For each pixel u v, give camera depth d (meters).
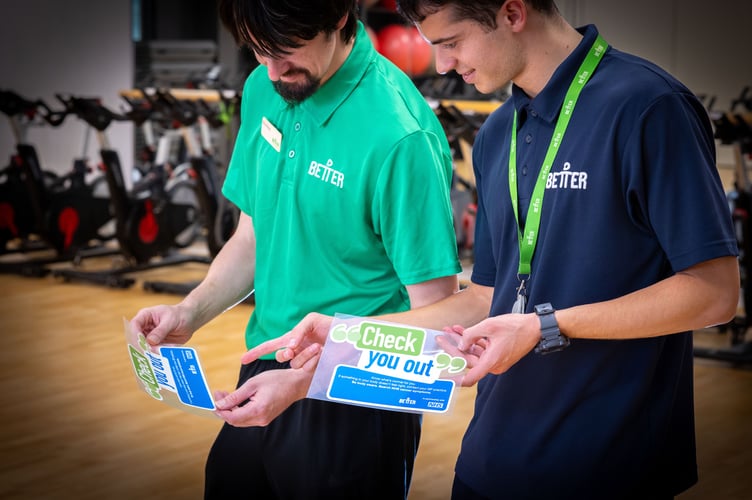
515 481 1.42
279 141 1.62
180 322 1.66
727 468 3.15
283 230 1.63
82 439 3.42
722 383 4.14
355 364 1.30
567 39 1.35
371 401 1.32
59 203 6.39
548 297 1.36
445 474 3.07
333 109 1.55
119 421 3.62
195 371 1.34
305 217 1.59
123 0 8.48
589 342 1.35
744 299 4.47
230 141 5.96
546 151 1.37
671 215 1.24
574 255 1.34
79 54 8.36
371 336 1.29
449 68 1.35
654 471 1.38
